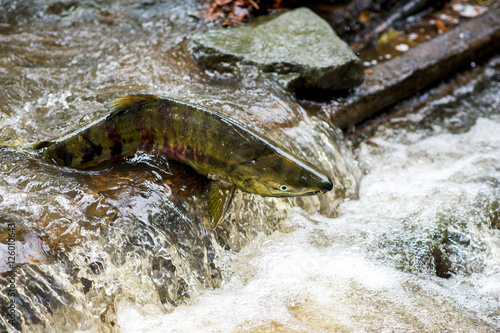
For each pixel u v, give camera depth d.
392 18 6.41
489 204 4.11
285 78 4.57
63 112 3.96
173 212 3.25
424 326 3.10
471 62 6.16
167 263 3.18
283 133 4.04
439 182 4.57
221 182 3.24
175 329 3.02
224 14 5.66
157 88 4.35
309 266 3.56
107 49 4.96
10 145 3.37
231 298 3.30
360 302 3.28
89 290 2.93
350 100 4.95
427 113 5.55
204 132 3.13
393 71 5.46
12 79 4.36
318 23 5.27
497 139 5.20
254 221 3.66
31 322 2.69
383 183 4.66
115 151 3.33
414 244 3.74
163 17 5.58
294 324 3.08
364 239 3.82
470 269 3.67
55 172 3.25
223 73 4.69
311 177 3.00
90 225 3.02
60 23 5.36
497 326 3.17
